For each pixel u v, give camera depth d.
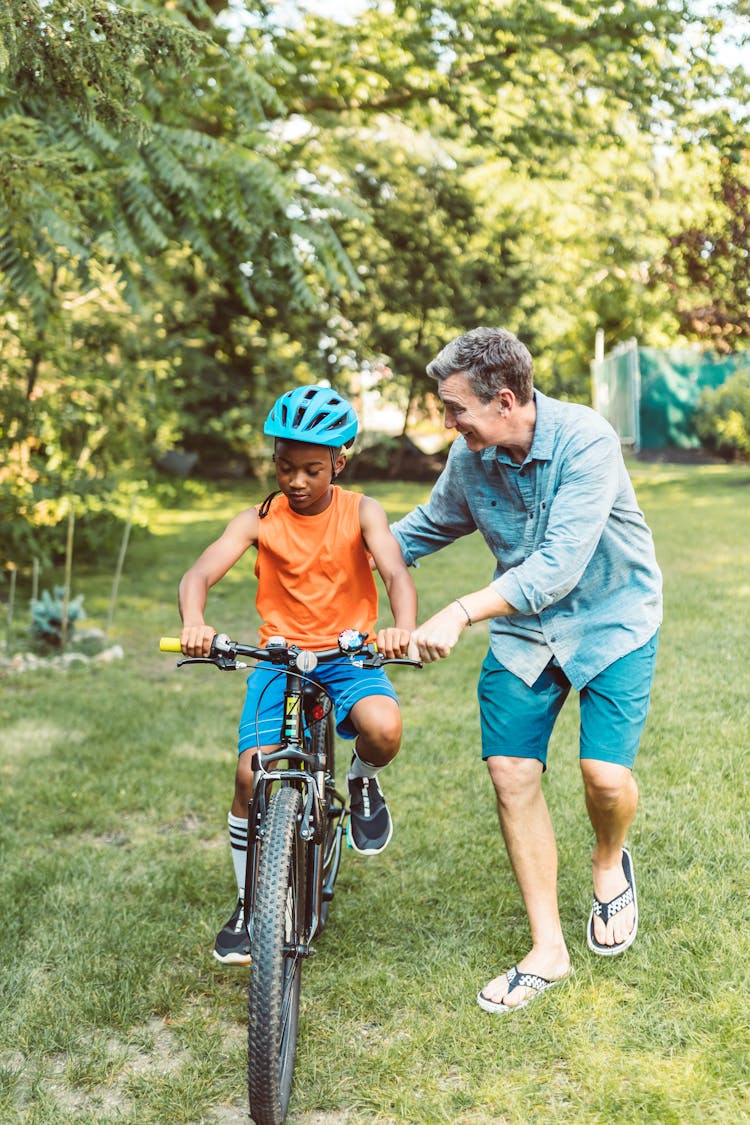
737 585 8.41
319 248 9.12
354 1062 2.68
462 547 12.51
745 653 6.20
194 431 20.95
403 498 19.38
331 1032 2.83
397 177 20.70
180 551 13.34
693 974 2.91
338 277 9.36
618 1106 2.43
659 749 4.65
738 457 23.05
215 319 20.25
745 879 3.44
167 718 6.00
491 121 12.95
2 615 9.55
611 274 27.98
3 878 3.89
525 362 2.79
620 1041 2.67
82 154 6.37
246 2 11.07
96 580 11.34
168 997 3.03
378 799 3.21
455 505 3.21
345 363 22.20
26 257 6.05
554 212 23.03
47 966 3.26
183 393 19.80
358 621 3.05
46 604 7.99
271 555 3.02
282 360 21.02
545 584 2.72
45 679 7.13
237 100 8.38
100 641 8.08
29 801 4.71
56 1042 2.86
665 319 28.52
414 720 5.54
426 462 24.42
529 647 2.99
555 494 2.88
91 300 11.60
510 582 2.72
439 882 3.66
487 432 2.83
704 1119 2.37
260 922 2.42
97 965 3.23
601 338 26.14
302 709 2.89
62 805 4.66
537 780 3.02
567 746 4.85
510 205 22.50
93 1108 2.60
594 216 23.06
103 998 3.03
